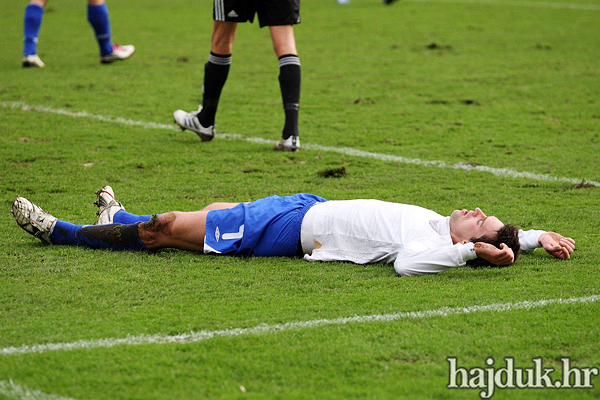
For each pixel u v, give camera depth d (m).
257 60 30.67
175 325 7.83
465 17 44.84
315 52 32.75
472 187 14.45
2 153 16.34
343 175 15.33
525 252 10.61
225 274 9.57
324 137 18.89
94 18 27.69
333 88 25.38
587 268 9.83
